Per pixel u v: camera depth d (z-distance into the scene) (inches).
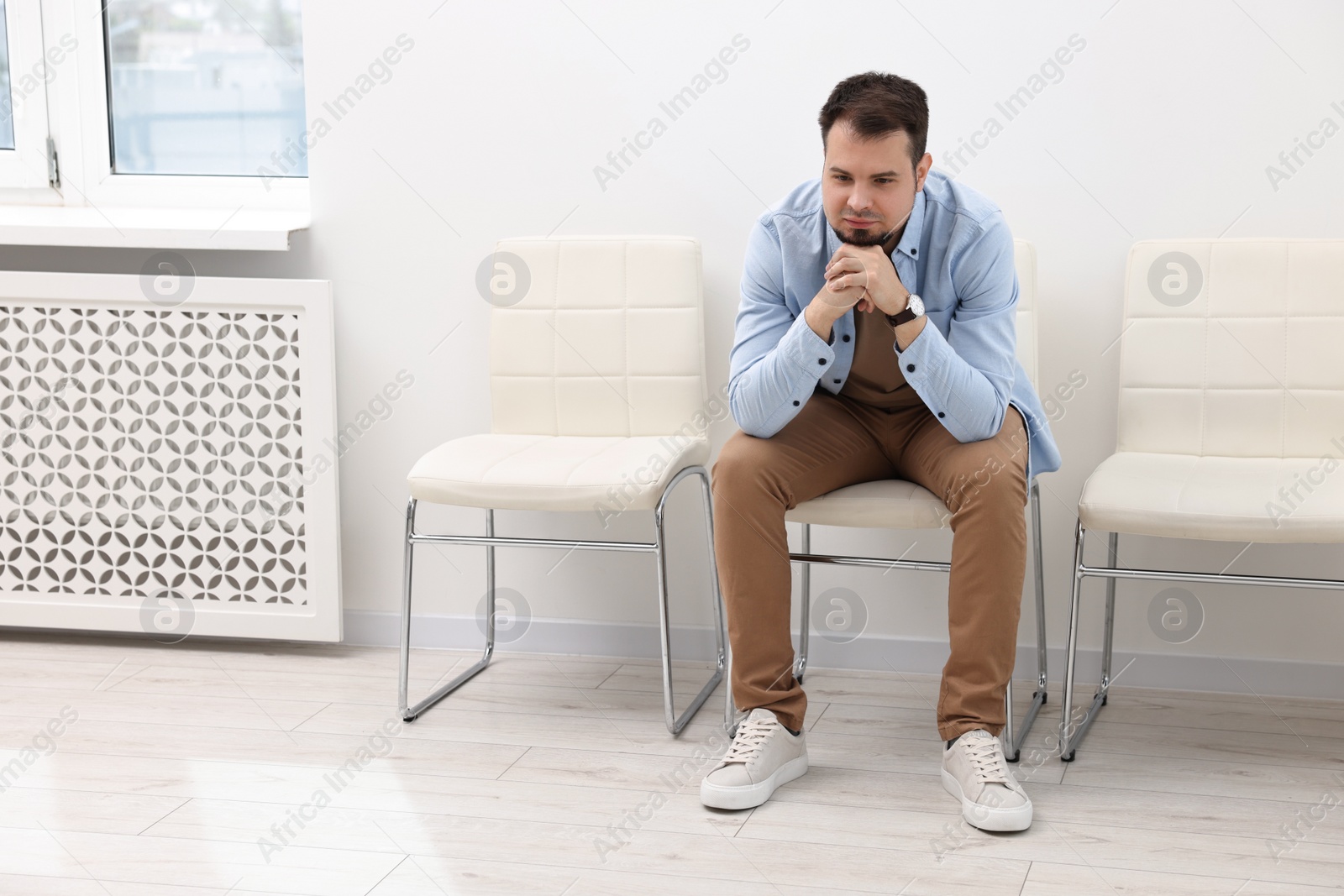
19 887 53.7
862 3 77.7
